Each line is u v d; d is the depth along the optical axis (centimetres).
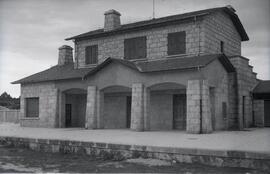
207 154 1148
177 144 1316
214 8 2402
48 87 2695
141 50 2439
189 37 2234
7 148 1720
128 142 1405
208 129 1909
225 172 1033
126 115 2555
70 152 1515
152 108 2416
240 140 1460
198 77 1944
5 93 6109
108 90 2530
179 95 2320
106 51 2628
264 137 1606
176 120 2323
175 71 2028
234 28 2652
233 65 2311
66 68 2923
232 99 2314
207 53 2214
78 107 2848
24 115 2852
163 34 2341
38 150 1641
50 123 2658
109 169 1122
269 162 1039
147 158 1277
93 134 1859
